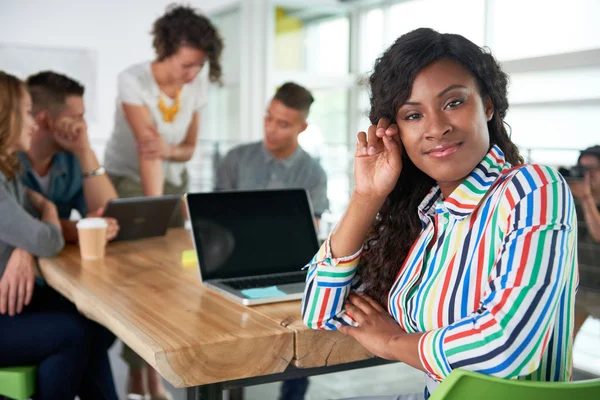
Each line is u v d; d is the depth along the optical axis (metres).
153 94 3.78
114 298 1.56
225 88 5.20
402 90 1.11
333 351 1.31
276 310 1.45
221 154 4.83
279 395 2.78
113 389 2.07
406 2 5.42
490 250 1.04
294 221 1.92
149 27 4.42
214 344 1.20
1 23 4.12
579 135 3.96
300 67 5.75
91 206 2.78
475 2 4.71
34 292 2.14
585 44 3.92
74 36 4.26
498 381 0.87
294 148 3.47
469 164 1.08
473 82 1.10
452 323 1.07
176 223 3.36
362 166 1.20
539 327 0.93
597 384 0.88
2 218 1.91
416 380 2.98
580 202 2.59
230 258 1.77
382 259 1.30
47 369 1.81
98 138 4.27
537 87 4.22
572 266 1.03
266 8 5.42
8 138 2.01
